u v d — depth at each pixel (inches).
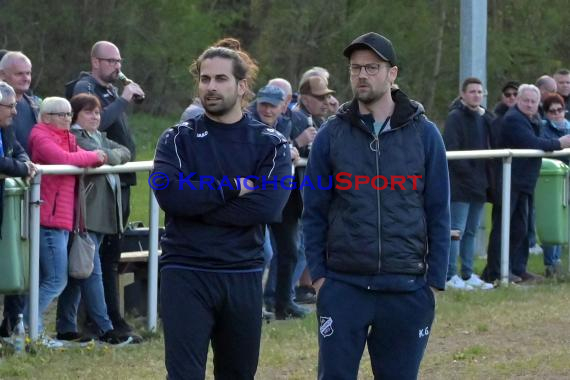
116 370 804.0
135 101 978.1
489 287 1184.8
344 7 3058.6
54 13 3097.9
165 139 576.7
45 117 861.8
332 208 589.3
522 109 1217.4
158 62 3166.8
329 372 583.5
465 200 1165.1
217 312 576.4
